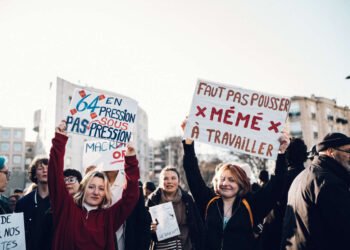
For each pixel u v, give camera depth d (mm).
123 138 4191
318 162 3104
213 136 3875
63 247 3135
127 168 3619
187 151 3840
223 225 3346
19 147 83688
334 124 43156
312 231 2832
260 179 5828
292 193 3189
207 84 3988
